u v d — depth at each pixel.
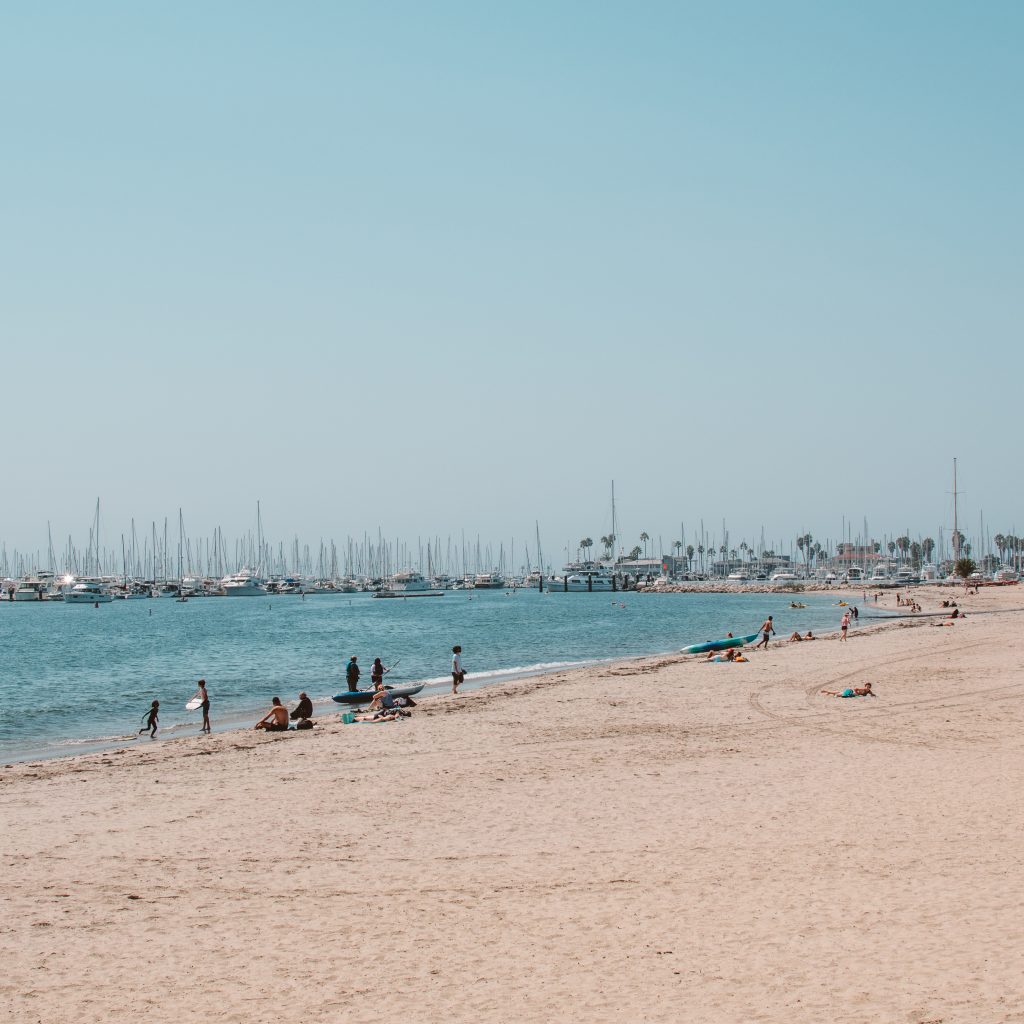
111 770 27.56
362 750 29.70
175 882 16.39
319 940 13.55
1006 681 42.03
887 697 38.00
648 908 14.48
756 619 119.25
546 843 18.33
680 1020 10.72
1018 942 12.46
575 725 33.19
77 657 79.56
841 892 14.83
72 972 12.56
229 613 160.25
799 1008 10.86
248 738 33.66
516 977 12.09
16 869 17.23
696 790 22.58
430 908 14.79
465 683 53.66
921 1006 10.74
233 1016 11.21
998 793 21.31
